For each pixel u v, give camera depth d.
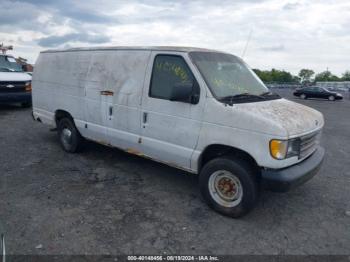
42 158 5.90
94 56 5.36
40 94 6.62
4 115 10.38
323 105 23.89
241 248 3.27
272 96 4.49
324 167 6.06
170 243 3.30
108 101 5.04
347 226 3.80
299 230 3.67
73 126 5.98
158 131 4.39
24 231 3.41
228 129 3.69
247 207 3.70
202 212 4.00
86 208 3.98
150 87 4.45
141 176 5.14
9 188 4.50
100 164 5.65
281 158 3.42
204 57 4.26
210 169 3.91
